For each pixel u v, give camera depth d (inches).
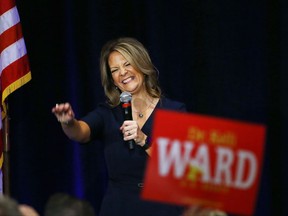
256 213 381.4
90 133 284.5
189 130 207.3
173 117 207.5
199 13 381.1
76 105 394.3
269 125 376.8
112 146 281.6
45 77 397.1
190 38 382.9
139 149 275.7
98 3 388.5
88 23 390.6
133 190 275.7
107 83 296.5
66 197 197.6
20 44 365.7
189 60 383.9
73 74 393.4
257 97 376.8
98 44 389.4
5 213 173.6
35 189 402.3
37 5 396.2
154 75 291.3
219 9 377.7
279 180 377.1
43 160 401.7
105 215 278.1
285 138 371.2
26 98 399.5
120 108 289.4
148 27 383.6
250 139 207.9
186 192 208.2
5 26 364.2
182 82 384.8
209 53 379.9
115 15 390.0
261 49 375.6
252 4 375.2
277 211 379.6
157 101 287.7
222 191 208.2
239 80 378.0
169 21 384.2
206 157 207.2
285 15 365.7
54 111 263.1
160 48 383.2
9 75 362.0
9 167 379.2
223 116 380.2
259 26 374.9
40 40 396.8
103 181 398.9
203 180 207.8
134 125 266.2
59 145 401.1
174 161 207.8
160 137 207.5
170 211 273.1
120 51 288.8
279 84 372.8
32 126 399.5
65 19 393.4
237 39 376.8
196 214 207.9
